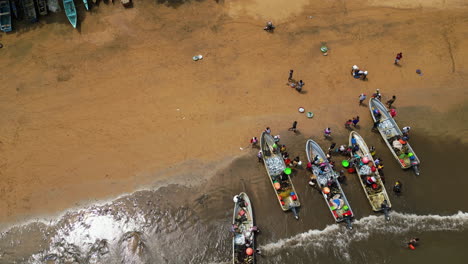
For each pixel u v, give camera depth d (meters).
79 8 40.38
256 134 32.75
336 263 26.64
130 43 38.69
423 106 34.84
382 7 42.00
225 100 34.84
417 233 27.83
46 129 32.69
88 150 31.58
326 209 28.80
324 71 37.12
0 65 36.56
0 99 34.41
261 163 30.98
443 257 26.83
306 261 26.62
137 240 27.14
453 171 30.94
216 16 40.97
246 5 41.88
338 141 32.50
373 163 30.33
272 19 40.91
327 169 29.97
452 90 35.97
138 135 32.50
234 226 27.12
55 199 29.00
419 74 37.06
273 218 28.31
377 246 27.27
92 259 26.47
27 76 35.97
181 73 36.66
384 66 37.56
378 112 33.62
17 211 28.36
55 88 35.28
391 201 29.31
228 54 38.16
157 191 29.48
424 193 29.77
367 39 39.56
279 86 35.94
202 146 31.95
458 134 33.12
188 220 28.16
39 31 38.94
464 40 39.53
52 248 26.88
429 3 41.88
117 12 40.56
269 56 38.09
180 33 39.59
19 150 31.42
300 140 32.50
